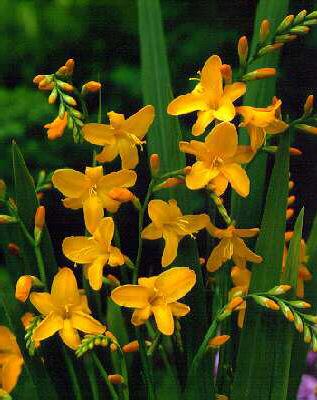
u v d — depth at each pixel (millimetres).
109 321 864
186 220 745
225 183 740
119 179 738
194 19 1983
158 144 815
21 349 768
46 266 777
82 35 1971
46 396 778
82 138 742
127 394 762
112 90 1920
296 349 820
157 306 733
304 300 818
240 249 758
